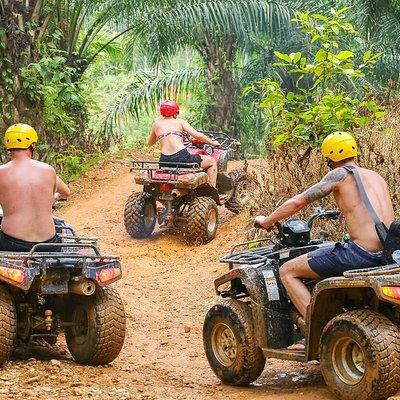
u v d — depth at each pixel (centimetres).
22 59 1681
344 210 688
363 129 1154
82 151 2067
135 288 1171
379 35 2103
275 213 714
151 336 970
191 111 2486
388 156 1096
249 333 736
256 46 2309
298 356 704
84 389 709
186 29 2058
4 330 752
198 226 1363
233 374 746
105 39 2581
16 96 1681
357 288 685
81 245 777
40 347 885
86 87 2739
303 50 2189
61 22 2003
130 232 1438
